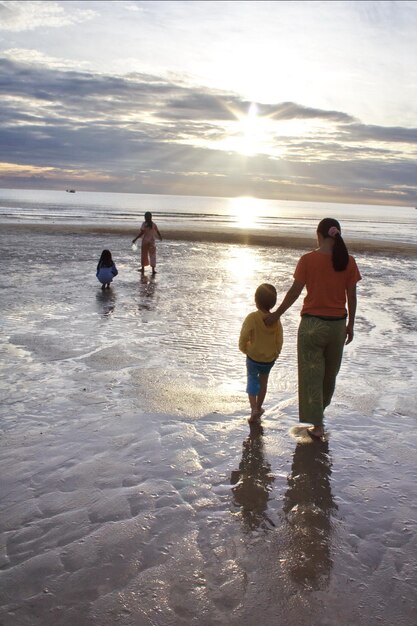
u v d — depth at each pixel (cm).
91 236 2794
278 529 348
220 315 1021
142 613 272
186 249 2455
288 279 1577
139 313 1014
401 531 351
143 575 300
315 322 491
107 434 479
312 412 490
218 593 288
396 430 514
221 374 662
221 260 2053
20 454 436
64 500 372
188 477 411
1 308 1005
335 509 374
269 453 458
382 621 272
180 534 339
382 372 698
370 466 440
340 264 485
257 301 532
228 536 339
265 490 397
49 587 289
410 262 2319
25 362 678
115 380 622
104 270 1263
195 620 269
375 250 2792
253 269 1800
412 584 301
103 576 299
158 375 645
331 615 276
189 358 724
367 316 1090
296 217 9019
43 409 531
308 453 461
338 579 303
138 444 461
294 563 315
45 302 1084
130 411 533
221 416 534
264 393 536
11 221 3662
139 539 333
